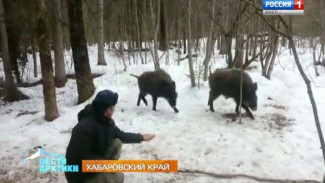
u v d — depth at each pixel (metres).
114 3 15.84
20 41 11.55
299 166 5.11
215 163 5.27
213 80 7.46
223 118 7.20
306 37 20.28
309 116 7.13
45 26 7.16
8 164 5.60
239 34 8.16
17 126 7.32
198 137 6.16
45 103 7.44
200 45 17.08
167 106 8.12
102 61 13.95
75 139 3.34
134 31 16.39
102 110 3.42
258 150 5.65
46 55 7.22
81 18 8.37
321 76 10.53
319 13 10.01
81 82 8.68
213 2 9.40
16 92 9.77
